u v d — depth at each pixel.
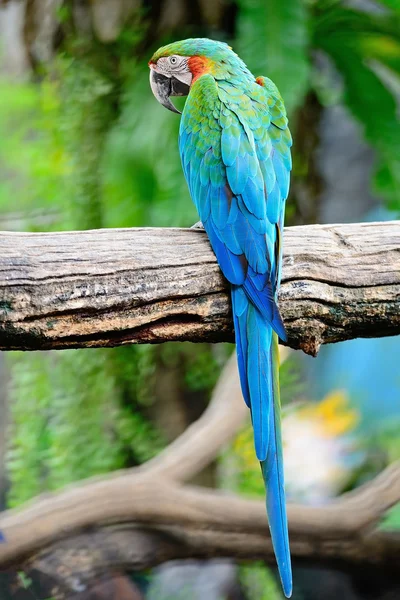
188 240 5.57
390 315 5.64
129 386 10.29
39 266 5.07
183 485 8.37
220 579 11.12
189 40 7.00
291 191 10.91
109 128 10.41
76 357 10.11
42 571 8.05
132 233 5.45
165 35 10.29
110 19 10.12
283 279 5.56
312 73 10.95
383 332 5.76
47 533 7.83
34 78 11.64
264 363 5.43
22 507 8.36
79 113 10.45
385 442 15.32
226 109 6.19
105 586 9.62
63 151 10.80
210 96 6.30
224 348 10.52
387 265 5.64
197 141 6.20
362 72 10.78
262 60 9.20
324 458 14.38
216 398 8.62
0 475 12.53
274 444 5.33
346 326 5.66
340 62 10.86
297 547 8.70
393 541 8.73
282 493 5.26
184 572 11.11
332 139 20.41
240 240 5.66
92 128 10.43
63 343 5.19
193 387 10.44
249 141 6.04
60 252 5.16
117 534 8.23
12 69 14.51
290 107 9.09
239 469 10.10
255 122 6.19
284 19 9.28
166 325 5.42
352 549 8.75
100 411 10.17
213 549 8.48
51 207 11.18
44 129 11.07
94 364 10.14
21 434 10.00
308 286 5.54
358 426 15.86
